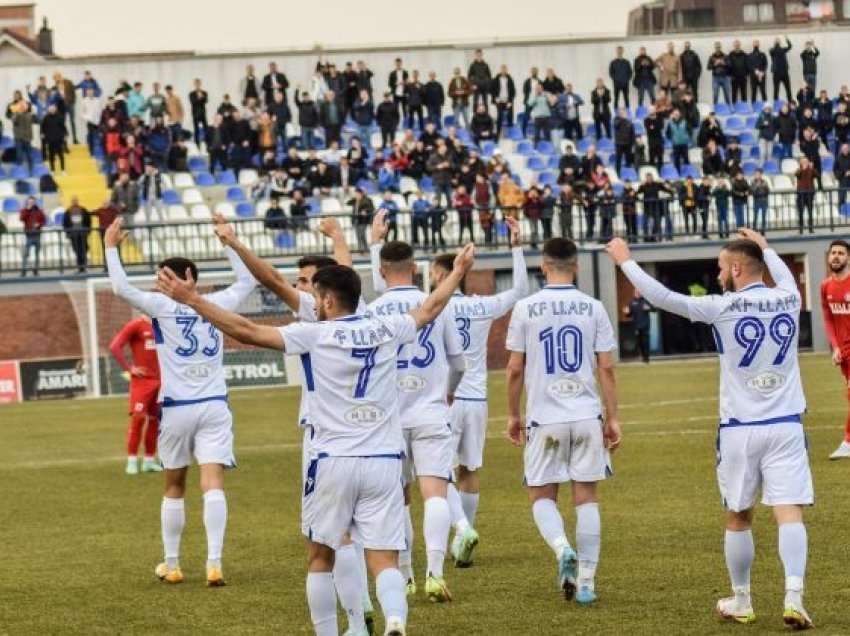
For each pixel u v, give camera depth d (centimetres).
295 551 2925
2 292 8350
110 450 5166
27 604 2488
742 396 2084
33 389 8331
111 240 2609
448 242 9625
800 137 11038
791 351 2084
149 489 4062
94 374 8344
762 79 11356
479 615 2242
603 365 2369
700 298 2095
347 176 10088
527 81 11019
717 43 11419
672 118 10600
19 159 10294
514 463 4312
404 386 2434
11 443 5534
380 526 1884
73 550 3067
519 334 2362
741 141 11300
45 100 10575
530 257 9206
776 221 9856
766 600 2272
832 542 2730
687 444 4509
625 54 11994
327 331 1875
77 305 8450
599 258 9288
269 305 8325
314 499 1888
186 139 10456
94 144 10569
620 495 3491
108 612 2394
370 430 1880
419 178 10106
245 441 5188
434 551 2356
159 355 2616
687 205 9519
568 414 2342
